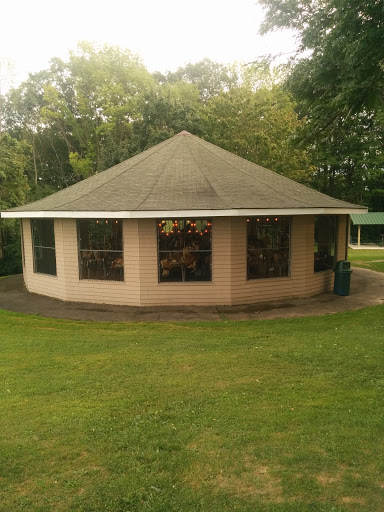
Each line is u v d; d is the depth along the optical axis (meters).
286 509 3.09
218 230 11.84
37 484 3.46
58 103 39.09
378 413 4.62
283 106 37.22
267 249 12.69
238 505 3.16
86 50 38.78
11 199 27.75
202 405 4.93
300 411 4.69
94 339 8.39
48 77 43.56
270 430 4.27
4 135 28.88
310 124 13.25
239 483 3.43
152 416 4.66
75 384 5.71
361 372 6.01
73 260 12.79
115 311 11.53
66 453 3.91
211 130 30.05
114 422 4.52
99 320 10.55
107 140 37.88
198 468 3.64
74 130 41.59
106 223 13.91
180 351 7.32
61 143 45.59
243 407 4.84
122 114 37.00
